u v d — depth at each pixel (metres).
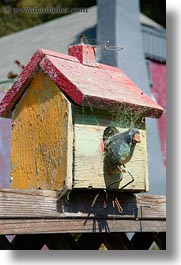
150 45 8.41
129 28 7.36
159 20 15.26
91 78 4.51
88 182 4.43
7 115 4.59
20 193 4.36
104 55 6.94
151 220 4.64
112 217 4.53
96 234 4.69
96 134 4.46
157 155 6.96
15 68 8.34
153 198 4.65
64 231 4.43
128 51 7.22
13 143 4.56
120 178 4.49
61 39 8.69
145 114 4.55
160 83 8.60
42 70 4.48
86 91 4.42
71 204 4.45
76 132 4.43
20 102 4.55
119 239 4.70
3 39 10.79
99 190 4.47
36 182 4.48
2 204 4.33
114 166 4.46
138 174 4.53
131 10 7.45
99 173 4.45
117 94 4.50
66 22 9.79
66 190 4.41
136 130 4.44
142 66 7.35
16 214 4.35
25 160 4.52
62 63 4.50
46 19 16.17
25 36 10.19
